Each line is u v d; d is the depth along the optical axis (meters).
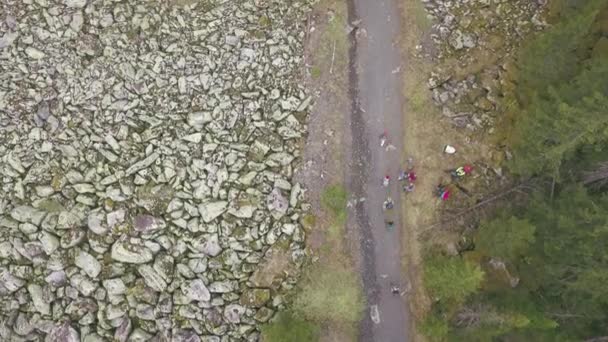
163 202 34.25
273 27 35.91
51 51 35.69
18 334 33.44
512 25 35.38
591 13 26.83
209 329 33.38
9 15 35.91
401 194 34.56
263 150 34.78
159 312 33.50
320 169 34.97
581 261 26.86
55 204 34.31
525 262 30.22
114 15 35.88
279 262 34.12
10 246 33.84
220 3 36.00
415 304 33.97
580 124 24.39
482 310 28.36
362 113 35.22
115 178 34.56
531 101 30.92
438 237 33.84
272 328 31.39
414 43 35.44
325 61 35.59
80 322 33.47
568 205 27.53
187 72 35.41
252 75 35.50
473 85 34.94
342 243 34.66
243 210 34.06
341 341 34.09
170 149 34.75
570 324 28.45
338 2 35.81
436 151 34.47
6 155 34.88
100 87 35.31
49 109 35.25
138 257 33.78
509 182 32.97
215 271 33.94
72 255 34.03
